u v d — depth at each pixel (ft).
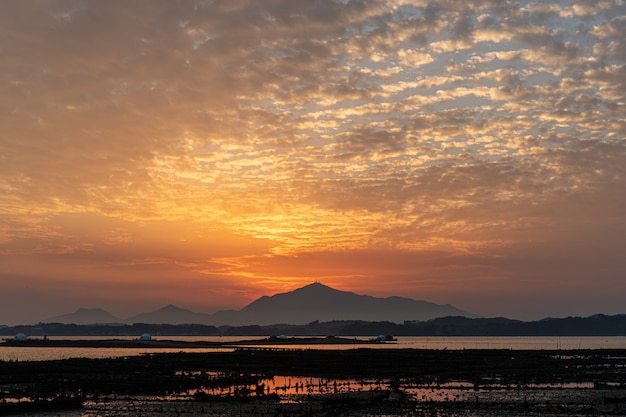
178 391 282.36
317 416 208.23
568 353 614.34
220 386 304.91
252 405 235.40
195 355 588.91
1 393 271.90
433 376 360.28
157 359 506.48
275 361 487.61
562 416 208.13
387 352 651.66
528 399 251.19
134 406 233.35
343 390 288.30
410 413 214.07
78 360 479.82
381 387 301.43
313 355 584.40
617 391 278.87
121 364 437.17
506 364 449.06
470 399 252.83
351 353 628.28
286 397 259.60
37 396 263.29
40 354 654.53
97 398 257.34
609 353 615.57
